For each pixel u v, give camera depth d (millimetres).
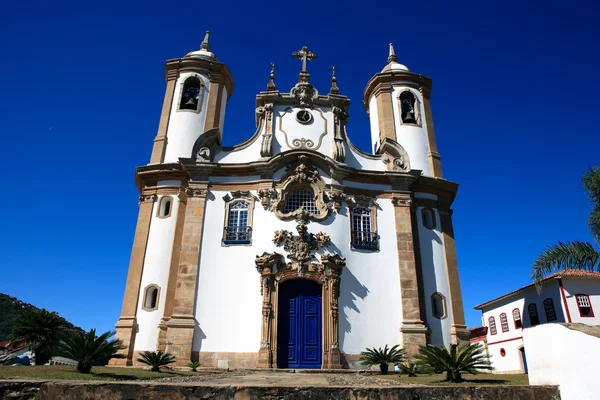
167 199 18422
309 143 19125
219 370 14273
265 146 18562
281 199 17531
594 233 12961
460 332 17219
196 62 21453
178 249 17422
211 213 17609
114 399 5754
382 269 17219
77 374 9820
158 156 19391
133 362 15781
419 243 18422
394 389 6105
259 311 16031
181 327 15594
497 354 31484
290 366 15672
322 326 16109
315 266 16484
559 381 6285
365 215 18125
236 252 16875
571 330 6141
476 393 6223
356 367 15617
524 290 28266
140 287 16906
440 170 20562
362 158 19484
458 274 18359
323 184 17969
